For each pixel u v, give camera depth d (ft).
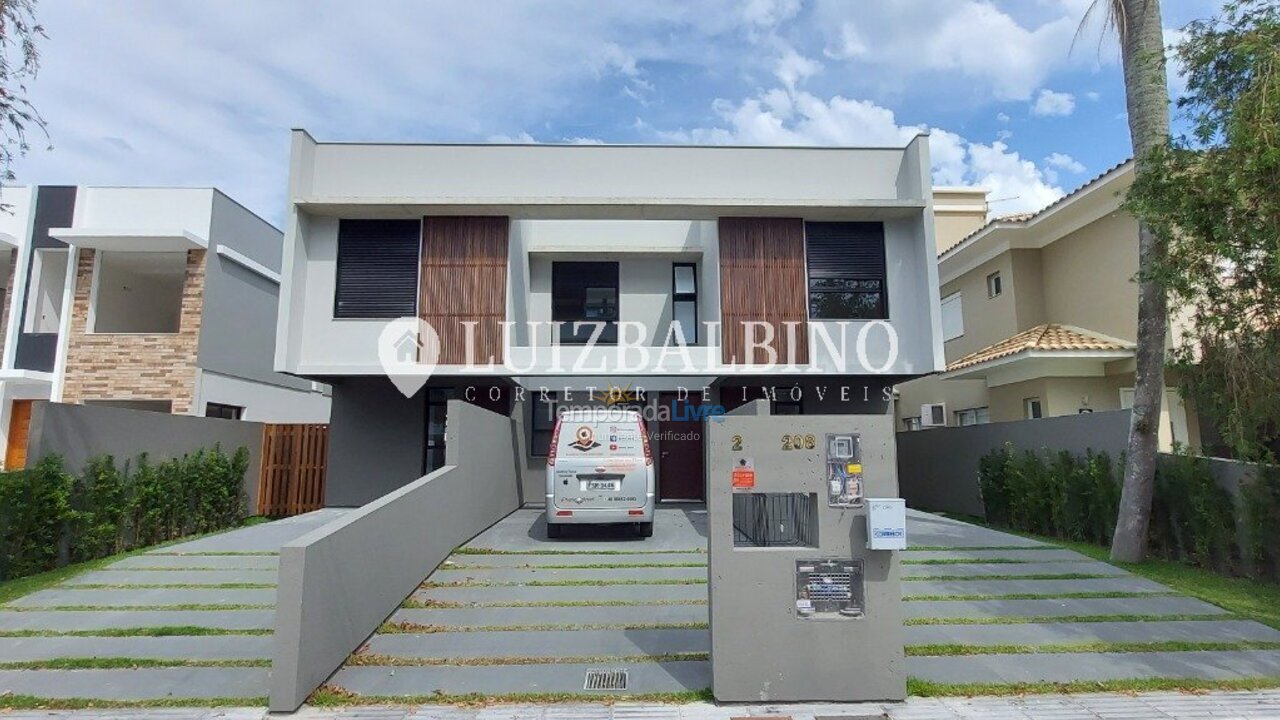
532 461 43.42
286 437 44.86
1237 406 22.50
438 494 26.17
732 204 37.09
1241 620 20.56
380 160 39.60
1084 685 16.29
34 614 21.40
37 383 46.88
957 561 26.96
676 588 23.50
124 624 20.54
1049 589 23.54
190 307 48.60
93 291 48.42
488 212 37.73
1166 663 17.63
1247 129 18.56
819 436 15.76
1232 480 25.25
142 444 32.96
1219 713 14.93
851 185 39.83
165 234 46.47
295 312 37.04
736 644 15.33
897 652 15.39
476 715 14.90
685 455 43.93
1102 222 43.39
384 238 38.65
